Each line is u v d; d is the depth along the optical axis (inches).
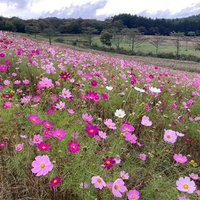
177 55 2283.5
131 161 96.0
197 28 4357.8
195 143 127.6
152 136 117.0
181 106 172.2
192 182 66.4
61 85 165.2
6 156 79.0
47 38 2532.0
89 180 72.5
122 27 3769.7
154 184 80.9
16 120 101.5
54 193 66.4
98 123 112.5
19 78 176.1
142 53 2413.9
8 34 550.3
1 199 68.7
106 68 328.2
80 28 3454.7
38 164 60.7
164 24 4350.4
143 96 180.5
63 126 101.8
